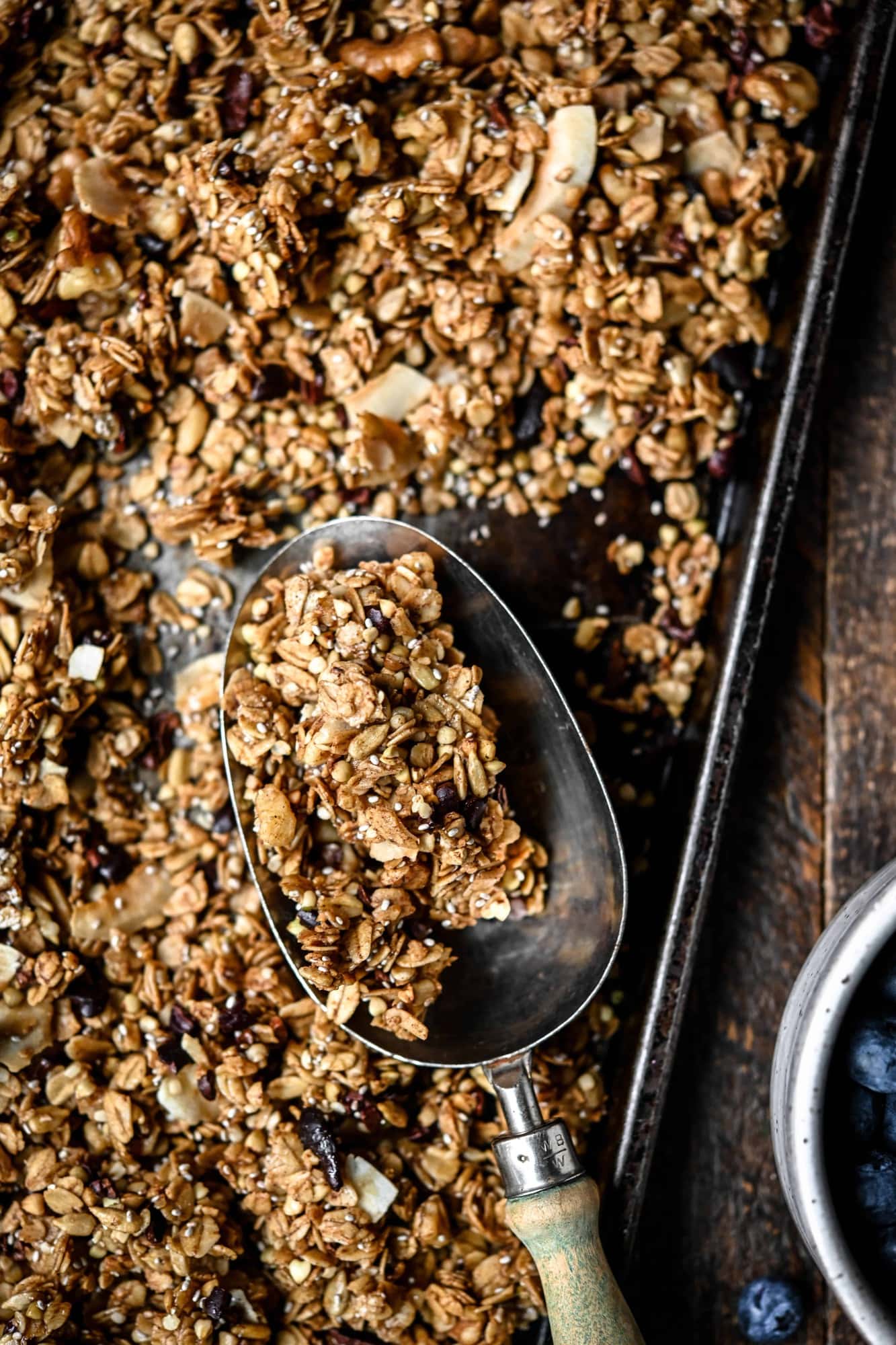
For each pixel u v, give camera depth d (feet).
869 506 1.96
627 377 1.90
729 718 1.85
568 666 1.93
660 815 1.93
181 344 1.89
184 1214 1.85
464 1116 1.88
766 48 1.91
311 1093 1.86
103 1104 1.86
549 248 1.88
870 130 1.86
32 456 1.89
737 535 1.92
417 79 1.89
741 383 1.92
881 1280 1.78
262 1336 1.85
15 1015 1.86
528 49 1.90
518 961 1.84
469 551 1.92
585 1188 1.77
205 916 1.90
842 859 1.96
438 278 1.89
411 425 1.91
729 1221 1.94
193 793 1.90
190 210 1.88
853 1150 1.81
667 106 1.91
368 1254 1.84
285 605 1.83
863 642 1.96
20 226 1.86
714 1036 1.96
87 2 1.88
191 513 1.88
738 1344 1.93
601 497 1.93
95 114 1.88
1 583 1.85
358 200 1.88
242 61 1.89
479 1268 1.87
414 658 1.79
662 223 1.91
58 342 1.87
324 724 1.76
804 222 1.91
